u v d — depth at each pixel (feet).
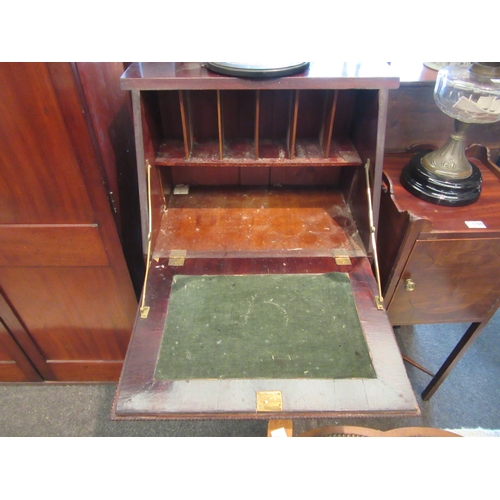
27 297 4.13
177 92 3.54
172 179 4.29
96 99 3.09
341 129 3.83
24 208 3.36
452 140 3.64
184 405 2.60
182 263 3.44
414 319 4.23
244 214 3.96
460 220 3.51
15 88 2.72
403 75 4.07
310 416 2.60
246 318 3.04
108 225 3.50
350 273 3.36
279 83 2.82
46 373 5.07
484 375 5.37
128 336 4.61
